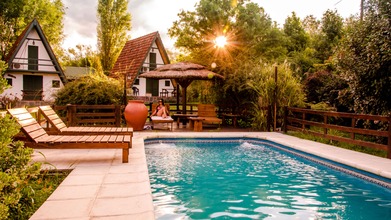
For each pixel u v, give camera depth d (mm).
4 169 3445
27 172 3648
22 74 26875
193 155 8602
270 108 12281
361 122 11883
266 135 10852
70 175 5266
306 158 8117
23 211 3648
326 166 7332
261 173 6816
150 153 8789
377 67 8352
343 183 6121
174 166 7332
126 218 3469
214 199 5109
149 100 26906
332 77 14578
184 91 13820
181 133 10844
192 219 4238
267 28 23672
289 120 11641
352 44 9586
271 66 13492
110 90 13133
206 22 24062
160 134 10477
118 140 6207
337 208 4762
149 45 28844
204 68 14148
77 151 7520
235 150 9438
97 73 14273
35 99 26594
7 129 3287
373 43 8445
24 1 31562
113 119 11781
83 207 3799
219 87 15383
